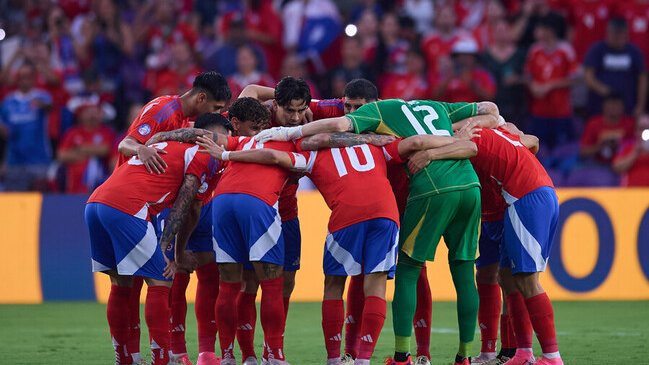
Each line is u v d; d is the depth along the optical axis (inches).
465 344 944.9
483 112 992.2
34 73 2095.2
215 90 1016.9
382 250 905.5
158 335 928.9
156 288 935.0
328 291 936.9
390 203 915.4
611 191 1644.9
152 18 2260.1
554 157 1929.1
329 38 2218.3
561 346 1165.1
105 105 2114.9
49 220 1674.5
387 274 918.4
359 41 2123.5
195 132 952.3
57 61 2234.3
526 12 2116.1
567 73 2005.4
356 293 1003.9
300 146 943.7
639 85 2023.9
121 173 947.3
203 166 946.1
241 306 987.3
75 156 1964.8
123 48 2199.8
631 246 1637.6
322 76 2121.1
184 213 938.1
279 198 995.3
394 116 960.3
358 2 2343.8
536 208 928.3
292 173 964.6
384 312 908.6
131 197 927.7
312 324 1386.6
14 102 2053.4
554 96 1993.1
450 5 2226.9
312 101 1076.5
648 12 2124.8
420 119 962.7
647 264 1637.6
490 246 1014.4
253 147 954.1
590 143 1921.8
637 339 1224.2
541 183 936.9
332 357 938.1
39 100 2058.3
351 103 1027.9
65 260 1665.8
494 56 2031.3
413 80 2027.6
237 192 931.3
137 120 1011.3
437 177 921.5
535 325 932.0
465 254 941.2
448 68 1969.7
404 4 2282.2
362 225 908.0
